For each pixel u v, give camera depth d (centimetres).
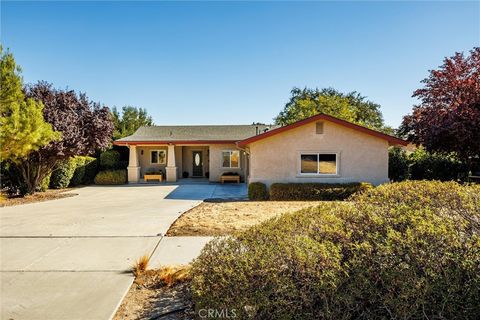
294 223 316
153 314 318
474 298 227
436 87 1345
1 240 596
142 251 523
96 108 1672
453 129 1147
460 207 295
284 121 2866
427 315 234
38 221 777
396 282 232
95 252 520
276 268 241
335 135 1324
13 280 406
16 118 1026
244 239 295
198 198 1266
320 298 238
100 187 1766
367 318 238
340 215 318
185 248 536
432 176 1573
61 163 1645
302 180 1331
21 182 1407
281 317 234
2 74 1057
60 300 350
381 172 1320
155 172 2078
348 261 245
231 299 244
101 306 335
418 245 241
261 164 1337
